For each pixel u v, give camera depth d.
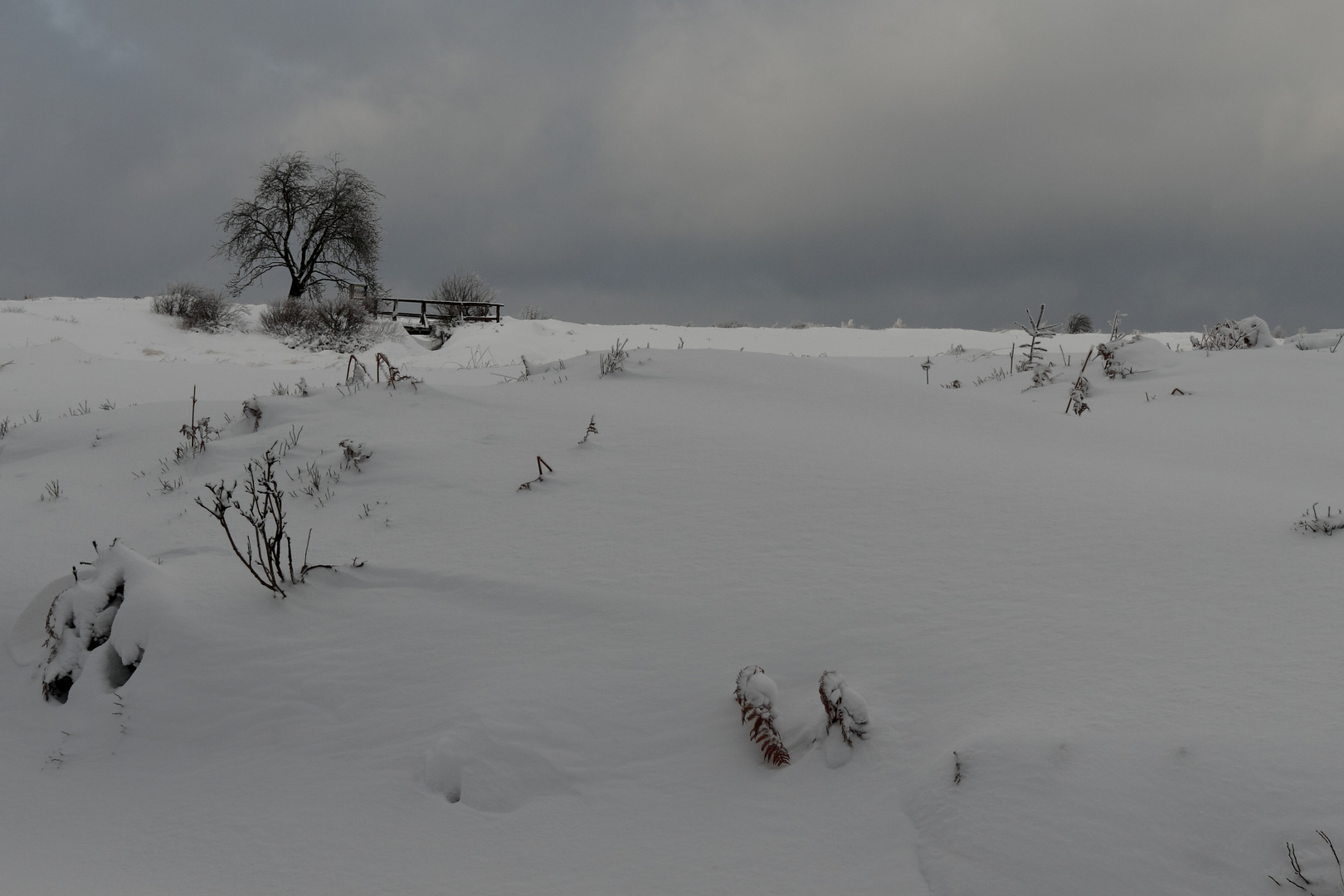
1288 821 2.71
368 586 5.38
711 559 5.34
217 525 6.56
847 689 3.70
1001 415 9.24
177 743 4.32
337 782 3.85
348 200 41.91
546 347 29.55
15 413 14.16
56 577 5.87
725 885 3.08
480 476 7.02
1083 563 4.77
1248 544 4.76
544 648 4.60
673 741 3.92
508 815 3.60
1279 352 12.50
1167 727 3.22
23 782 4.20
